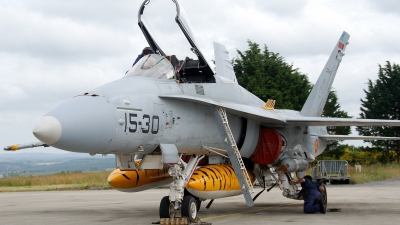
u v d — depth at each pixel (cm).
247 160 1293
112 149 906
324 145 1642
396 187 2384
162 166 1065
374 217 1077
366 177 3100
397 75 4938
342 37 1669
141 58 1081
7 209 1395
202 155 1153
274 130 1232
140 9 1152
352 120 1182
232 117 1167
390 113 4859
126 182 1166
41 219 1114
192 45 1128
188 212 963
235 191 1113
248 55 4259
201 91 1086
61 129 814
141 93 959
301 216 1116
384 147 5009
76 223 1020
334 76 1672
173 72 1073
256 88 3709
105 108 876
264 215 1150
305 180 1198
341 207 1342
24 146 1113
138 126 923
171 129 998
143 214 1213
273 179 1362
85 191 2348
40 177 3238
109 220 1072
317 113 1616
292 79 4119
